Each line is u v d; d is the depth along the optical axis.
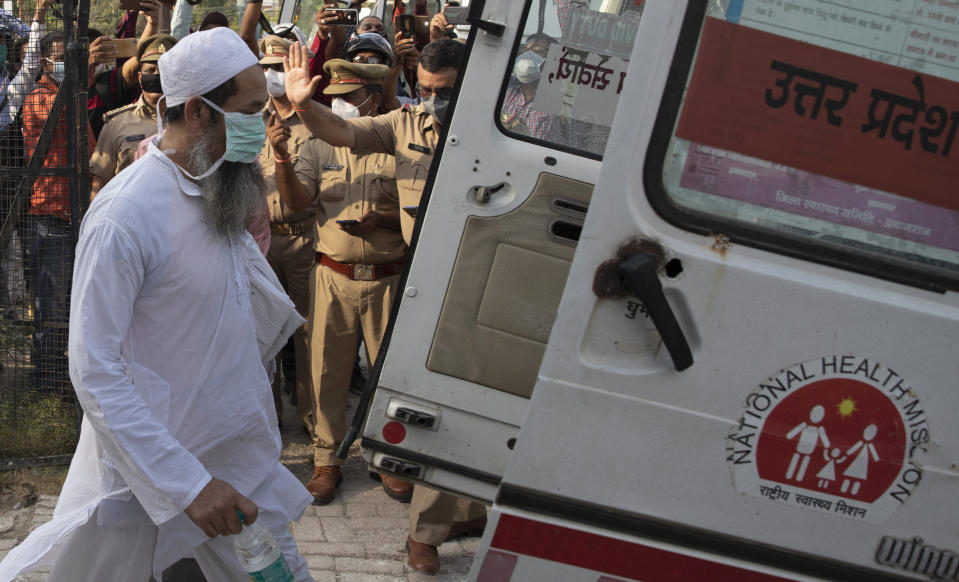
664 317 1.75
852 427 1.84
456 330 2.83
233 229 2.20
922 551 1.87
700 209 1.81
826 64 1.80
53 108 3.96
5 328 4.10
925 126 1.83
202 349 2.17
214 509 2.01
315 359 4.06
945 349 1.83
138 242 2.02
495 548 1.88
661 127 1.80
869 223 1.84
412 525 3.54
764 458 1.84
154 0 5.12
